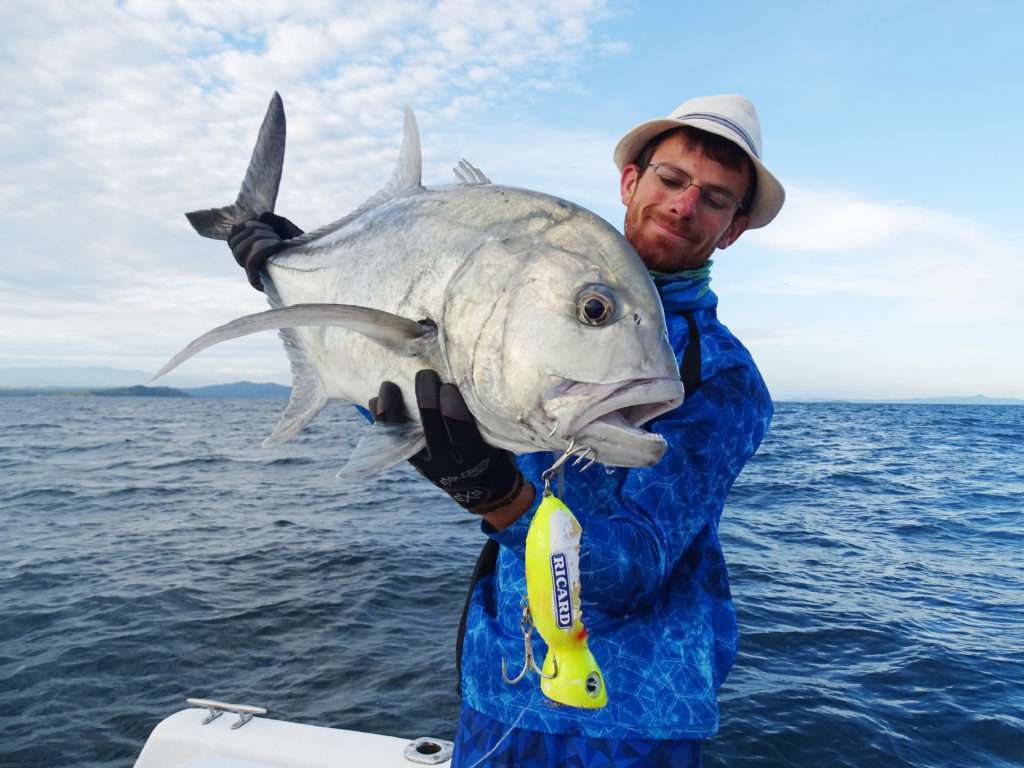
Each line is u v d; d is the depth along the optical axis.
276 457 23.27
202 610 6.61
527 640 1.68
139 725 4.54
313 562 8.36
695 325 1.89
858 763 4.06
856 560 8.84
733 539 9.93
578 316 1.51
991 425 51.00
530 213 1.65
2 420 51.81
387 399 1.64
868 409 104.69
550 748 1.76
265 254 2.28
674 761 1.71
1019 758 4.13
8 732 4.46
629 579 1.58
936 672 5.22
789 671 5.25
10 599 7.02
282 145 2.58
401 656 5.52
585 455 1.52
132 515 11.92
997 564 8.78
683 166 1.97
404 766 2.68
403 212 1.84
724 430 1.73
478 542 9.44
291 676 5.19
